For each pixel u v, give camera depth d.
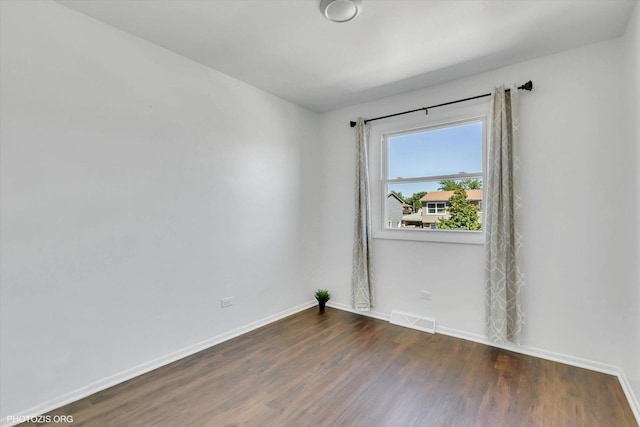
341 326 3.30
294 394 2.06
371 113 3.64
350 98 3.55
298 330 3.19
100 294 2.13
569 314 2.46
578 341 2.43
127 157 2.27
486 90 2.87
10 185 1.77
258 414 1.86
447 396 2.04
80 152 2.04
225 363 2.49
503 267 2.65
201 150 2.75
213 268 2.85
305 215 3.89
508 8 1.97
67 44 1.98
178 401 1.98
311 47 2.45
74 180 2.01
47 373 1.90
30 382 1.83
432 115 3.20
